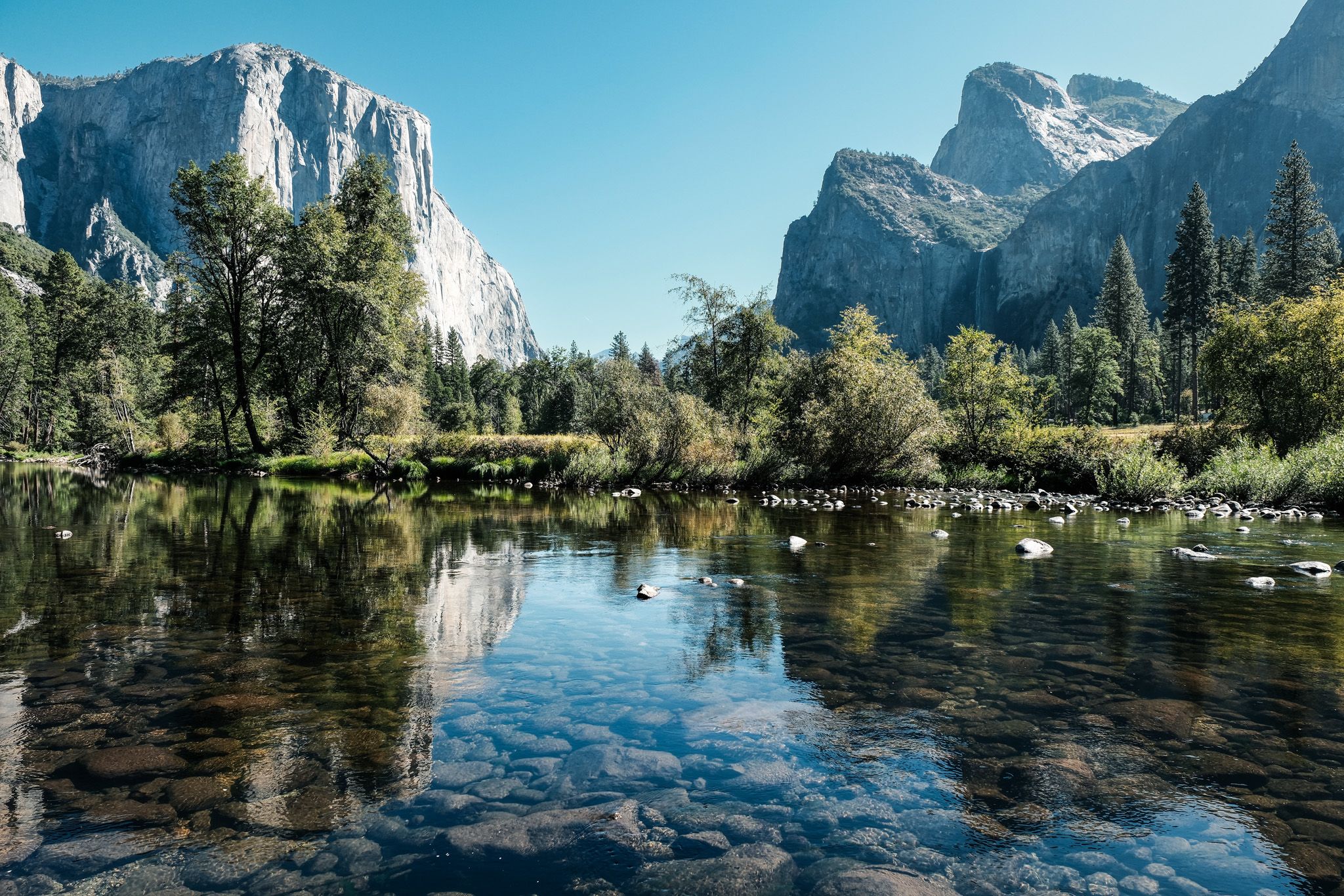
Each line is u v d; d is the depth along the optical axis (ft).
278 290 112.88
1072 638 18.45
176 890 7.72
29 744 11.55
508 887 7.85
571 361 309.01
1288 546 36.52
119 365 158.81
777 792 10.18
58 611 20.98
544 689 14.51
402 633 18.92
